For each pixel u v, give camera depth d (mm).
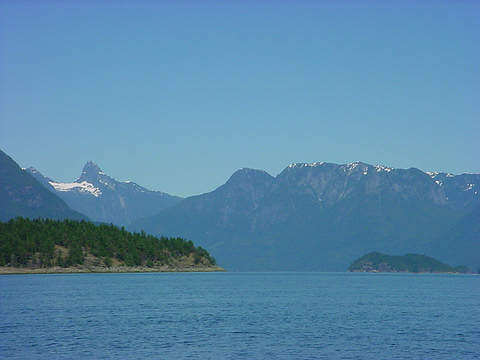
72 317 130250
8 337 100750
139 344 95312
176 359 84000
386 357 86562
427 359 85375
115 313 139875
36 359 83250
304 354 88312
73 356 85375
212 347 93188
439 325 120938
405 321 127812
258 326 117688
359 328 115500
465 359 85438
